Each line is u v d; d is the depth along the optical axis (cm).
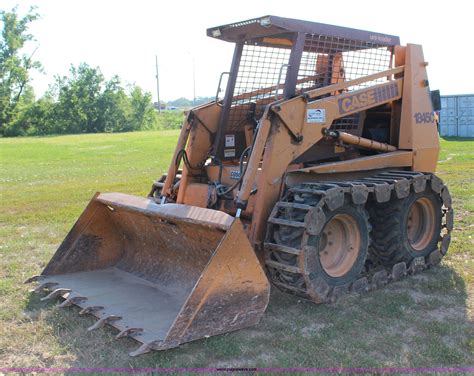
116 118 6034
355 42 627
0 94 5534
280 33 600
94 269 629
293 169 574
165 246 589
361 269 571
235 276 456
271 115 543
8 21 5600
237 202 527
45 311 527
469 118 2780
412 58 672
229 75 645
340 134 599
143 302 525
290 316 519
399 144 678
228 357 438
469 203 1027
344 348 450
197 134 645
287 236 514
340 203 526
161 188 709
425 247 658
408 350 448
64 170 1938
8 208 1126
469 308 536
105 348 454
